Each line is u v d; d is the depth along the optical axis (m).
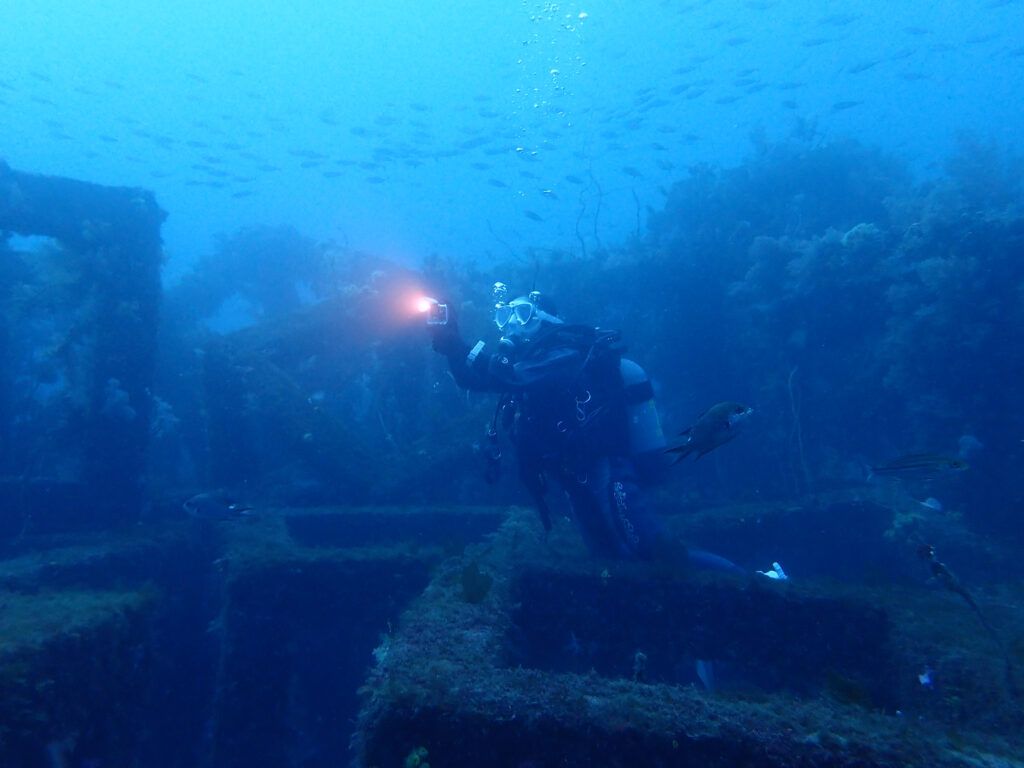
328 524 6.01
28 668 2.44
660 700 2.11
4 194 5.97
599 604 3.78
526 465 4.70
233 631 4.06
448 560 3.98
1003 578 4.54
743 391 8.26
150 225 6.70
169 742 5.12
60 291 6.58
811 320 7.05
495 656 2.58
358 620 4.29
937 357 5.86
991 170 8.57
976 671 2.62
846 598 3.42
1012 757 1.89
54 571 4.39
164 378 9.98
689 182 10.66
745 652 3.60
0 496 5.82
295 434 6.71
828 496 6.02
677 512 6.58
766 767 1.84
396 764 2.04
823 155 10.38
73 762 2.71
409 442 8.06
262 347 7.61
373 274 9.03
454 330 4.68
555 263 9.41
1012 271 5.61
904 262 6.47
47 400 8.01
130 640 3.28
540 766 1.99
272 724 4.03
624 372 5.02
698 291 8.42
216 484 7.06
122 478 6.18
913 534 5.15
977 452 5.58
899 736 1.92
